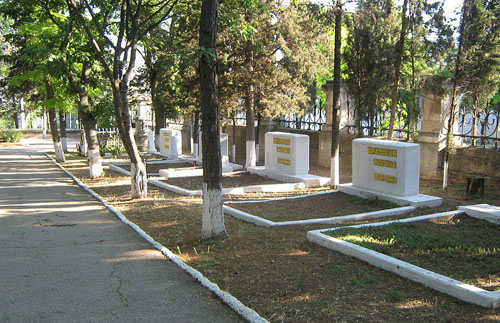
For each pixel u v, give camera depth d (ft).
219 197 26.86
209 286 19.17
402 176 36.06
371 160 38.81
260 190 47.34
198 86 58.39
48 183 55.67
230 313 16.80
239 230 29.25
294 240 25.95
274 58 57.72
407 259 20.68
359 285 18.40
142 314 16.88
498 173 42.22
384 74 50.67
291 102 57.72
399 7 51.78
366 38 52.01
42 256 24.50
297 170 51.93
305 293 17.99
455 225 27.86
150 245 26.43
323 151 64.54
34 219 34.32
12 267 22.65
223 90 56.49
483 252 21.56
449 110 47.19
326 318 15.69
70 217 35.04
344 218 31.65
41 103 76.48
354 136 58.54
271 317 16.05
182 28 54.13
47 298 18.56
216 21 26.04
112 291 19.21
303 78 58.18
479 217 28.94
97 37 51.85
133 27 41.78
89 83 58.75
